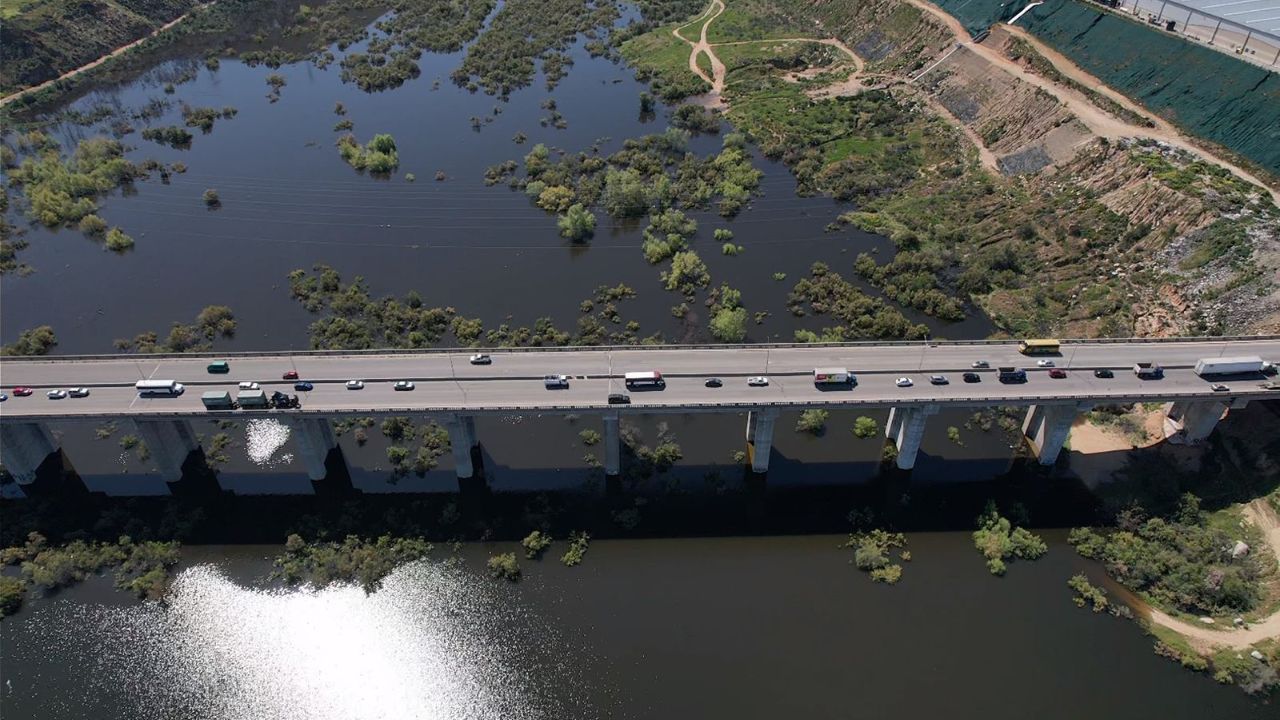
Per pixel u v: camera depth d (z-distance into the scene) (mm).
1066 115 176500
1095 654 91312
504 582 100438
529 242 170625
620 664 91000
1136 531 105375
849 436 122312
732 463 118000
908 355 118750
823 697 87438
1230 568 97812
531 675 90125
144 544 103938
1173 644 91438
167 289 156750
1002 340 121750
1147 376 111812
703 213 179750
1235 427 113062
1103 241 150125
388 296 153750
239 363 117875
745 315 145500
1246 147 154625
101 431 122812
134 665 91562
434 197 187000
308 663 91875
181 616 96625
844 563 103250
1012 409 125875
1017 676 89188
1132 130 167875
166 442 111125
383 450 119938
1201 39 177250
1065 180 167125
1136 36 185625
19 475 112250
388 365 117312
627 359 118688
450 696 88438
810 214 179500
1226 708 85625
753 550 104875
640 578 101062
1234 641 91125
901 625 94875
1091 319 139125
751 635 93938
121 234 170625
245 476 115750
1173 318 132000
